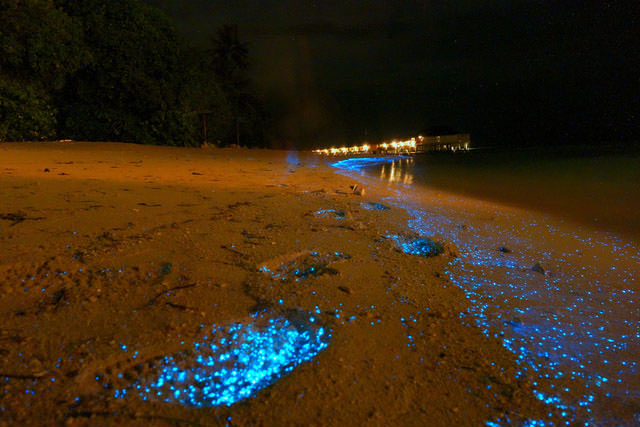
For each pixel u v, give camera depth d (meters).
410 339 2.01
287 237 3.38
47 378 1.49
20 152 9.17
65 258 2.50
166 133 17.34
